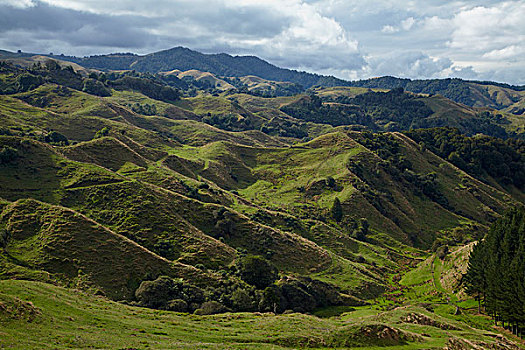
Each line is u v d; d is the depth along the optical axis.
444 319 60.47
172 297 65.12
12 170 93.25
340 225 134.25
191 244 84.31
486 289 66.88
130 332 37.69
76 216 76.06
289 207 140.50
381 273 106.44
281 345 40.84
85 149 123.62
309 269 94.38
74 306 42.78
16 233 69.94
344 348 42.53
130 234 81.56
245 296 70.19
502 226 73.81
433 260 103.25
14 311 34.06
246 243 96.62
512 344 52.88
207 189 124.56
